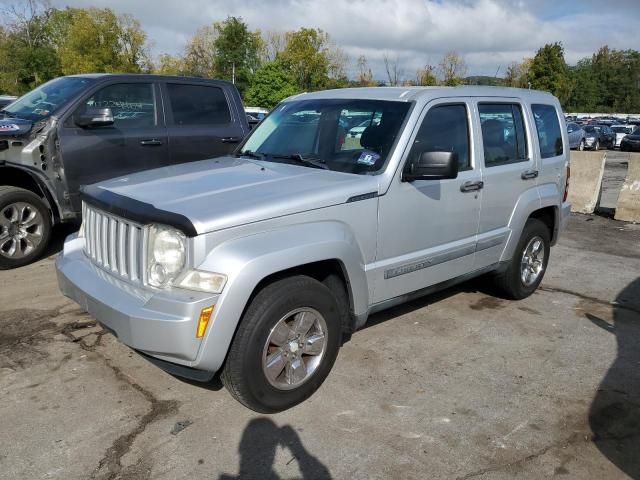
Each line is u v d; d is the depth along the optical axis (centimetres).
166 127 692
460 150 455
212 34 5931
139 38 4706
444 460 310
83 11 4581
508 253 519
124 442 316
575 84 9362
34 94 680
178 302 297
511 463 310
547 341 471
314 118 455
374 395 373
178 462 301
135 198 339
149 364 403
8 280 566
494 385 394
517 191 514
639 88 10250
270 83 4844
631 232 915
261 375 328
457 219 449
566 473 304
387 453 314
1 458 299
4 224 589
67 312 488
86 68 4403
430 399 371
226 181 372
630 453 324
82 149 621
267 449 314
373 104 432
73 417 338
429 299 558
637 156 984
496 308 541
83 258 381
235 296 303
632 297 590
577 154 1082
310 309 346
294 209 335
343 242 353
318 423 340
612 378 411
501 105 505
